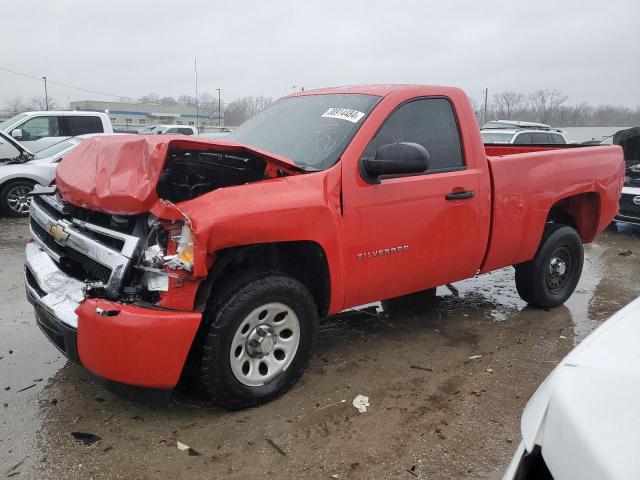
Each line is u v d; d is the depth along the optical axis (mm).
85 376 3797
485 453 3039
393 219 3807
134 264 3039
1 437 3078
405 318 5090
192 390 3621
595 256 8164
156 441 3070
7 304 5215
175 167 3654
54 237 3586
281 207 3223
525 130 13758
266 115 4730
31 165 9906
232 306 3154
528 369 4086
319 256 3518
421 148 3473
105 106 67938
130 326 2848
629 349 1594
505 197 4520
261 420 3289
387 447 3064
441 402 3566
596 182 5352
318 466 2889
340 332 4707
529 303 5418
